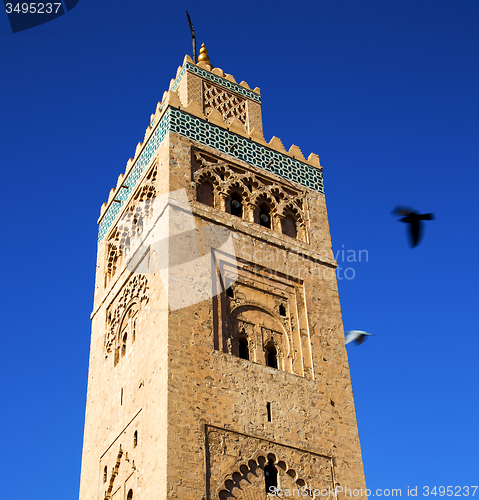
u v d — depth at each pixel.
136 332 44.34
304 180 52.34
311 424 41.91
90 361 49.69
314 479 40.25
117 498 40.44
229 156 49.72
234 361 41.66
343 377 44.78
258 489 38.44
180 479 36.34
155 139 49.72
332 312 47.12
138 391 41.75
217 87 54.75
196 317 41.81
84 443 46.41
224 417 39.41
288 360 43.91
